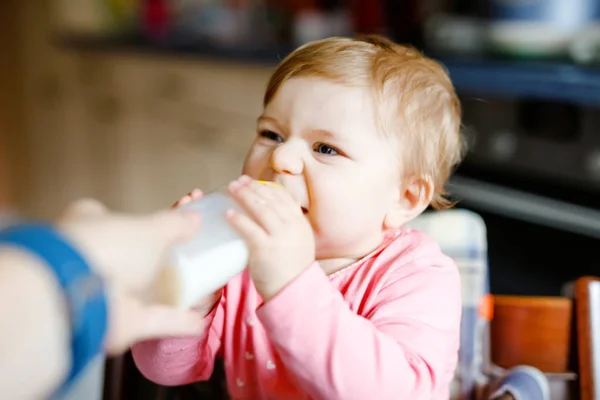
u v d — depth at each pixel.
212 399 0.86
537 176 1.71
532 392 0.81
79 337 0.31
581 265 1.55
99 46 2.72
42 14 3.08
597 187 1.59
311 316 0.57
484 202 1.74
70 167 3.13
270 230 0.55
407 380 0.61
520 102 1.71
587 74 1.44
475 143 1.81
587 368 0.85
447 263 0.77
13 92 3.30
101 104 2.85
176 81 2.39
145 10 2.66
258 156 0.76
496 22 1.67
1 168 3.38
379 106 0.75
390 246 0.79
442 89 0.84
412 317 0.69
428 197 0.82
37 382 0.30
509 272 1.63
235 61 2.03
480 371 0.91
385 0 2.05
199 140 2.31
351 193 0.74
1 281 0.29
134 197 2.77
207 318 0.73
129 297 0.37
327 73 0.75
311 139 0.75
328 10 2.22
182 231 0.40
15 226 0.33
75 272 0.31
